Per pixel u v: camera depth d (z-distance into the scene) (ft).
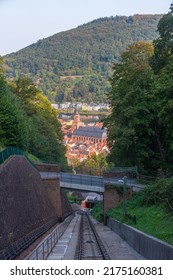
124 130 151.43
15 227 78.64
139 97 150.71
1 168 78.59
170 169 153.99
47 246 76.54
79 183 165.68
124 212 116.37
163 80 116.57
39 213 114.21
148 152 159.02
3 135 155.74
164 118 120.26
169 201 96.78
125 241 102.99
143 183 154.30
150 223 92.02
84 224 166.50
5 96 164.04
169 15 150.41
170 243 63.10
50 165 182.91
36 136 234.58
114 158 168.14
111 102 167.53
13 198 83.20
